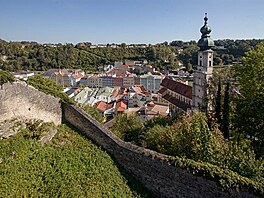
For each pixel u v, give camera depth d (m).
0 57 169.62
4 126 15.67
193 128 22.47
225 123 32.62
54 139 18.27
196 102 63.69
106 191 15.70
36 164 15.52
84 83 164.00
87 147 18.59
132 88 121.12
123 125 44.25
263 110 27.64
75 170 16.27
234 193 14.13
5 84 16.16
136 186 16.94
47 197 13.83
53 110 19.70
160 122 44.41
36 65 184.12
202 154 19.56
